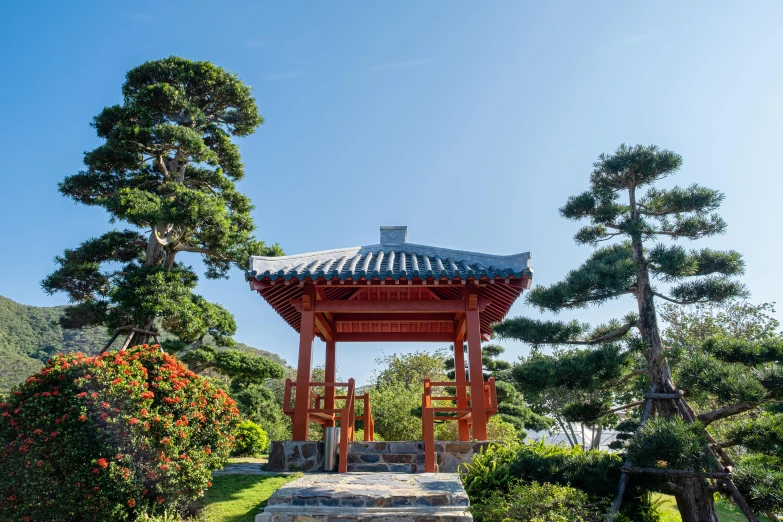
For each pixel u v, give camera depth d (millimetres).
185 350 15617
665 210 9734
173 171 17500
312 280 8656
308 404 8836
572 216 10133
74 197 16938
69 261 14961
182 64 18125
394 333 12258
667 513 8297
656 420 7113
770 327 19719
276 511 5863
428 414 8328
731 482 7055
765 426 7020
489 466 7719
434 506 5906
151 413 6094
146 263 15562
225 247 15586
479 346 8883
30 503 5434
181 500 6305
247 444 14219
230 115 19359
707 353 8727
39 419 5664
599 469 7305
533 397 9234
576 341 9539
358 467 8375
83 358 6270
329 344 11875
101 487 5547
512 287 9250
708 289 8906
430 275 8570
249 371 16406
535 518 6047
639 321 9227
